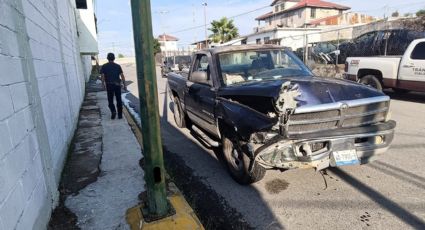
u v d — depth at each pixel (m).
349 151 3.29
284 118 3.03
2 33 2.36
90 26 17.47
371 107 3.46
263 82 4.01
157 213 2.90
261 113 3.25
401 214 3.11
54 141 4.07
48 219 2.98
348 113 3.34
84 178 4.02
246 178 3.74
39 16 4.19
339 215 3.15
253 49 4.90
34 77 3.17
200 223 2.85
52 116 4.21
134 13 2.49
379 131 3.42
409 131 5.98
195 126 5.96
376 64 9.80
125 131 6.57
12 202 2.14
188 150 5.46
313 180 3.96
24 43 2.95
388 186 3.71
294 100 3.03
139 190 3.61
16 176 2.28
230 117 3.67
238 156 3.85
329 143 3.23
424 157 4.59
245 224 3.10
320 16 46.56
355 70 10.62
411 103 9.03
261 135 3.18
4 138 2.14
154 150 2.75
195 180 4.17
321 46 19.39
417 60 8.57
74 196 3.51
